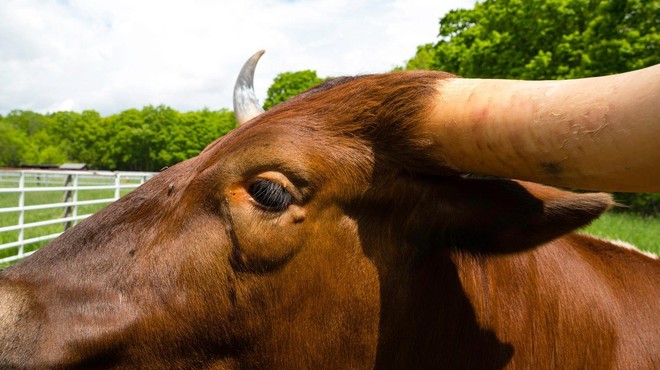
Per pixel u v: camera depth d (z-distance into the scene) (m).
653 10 21.44
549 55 25.23
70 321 2.28
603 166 1.67
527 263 2.80
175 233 2.41
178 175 2.57
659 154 1.51
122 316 2.32
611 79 1.64
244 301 2.37
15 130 110.19
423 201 2.43
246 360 2.49
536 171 1.89
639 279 3.10
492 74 29.84
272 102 56.66
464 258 2.64
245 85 3.79
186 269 2.36
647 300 2.99
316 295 2.41
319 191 2.35
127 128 98.31
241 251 2.33
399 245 2.49
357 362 2.51
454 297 2.58
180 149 98.31
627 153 1.58
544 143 1.79
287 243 2.32
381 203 2.43
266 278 2.36
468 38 32.22
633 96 1.53
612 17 22.08
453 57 32.22
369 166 2.39
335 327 2.45
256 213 2.31
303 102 2.58
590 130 1.65
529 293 2.74
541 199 2.22
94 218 2.56
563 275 2.88
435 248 2.54
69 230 2.58
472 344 2.59
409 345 2.54
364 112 2.41
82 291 2.34
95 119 108.31
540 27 26.41
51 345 2.22
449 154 2.21
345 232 2.42
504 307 2.69
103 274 2.37
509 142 1.91
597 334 2.81
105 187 14.29
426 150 2.28
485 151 2.03
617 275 3.10
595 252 3.26
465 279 2.63
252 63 3.91
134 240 2.43
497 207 2.30
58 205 12.20
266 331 2.43
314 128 2.42
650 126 1.49
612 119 1.59
